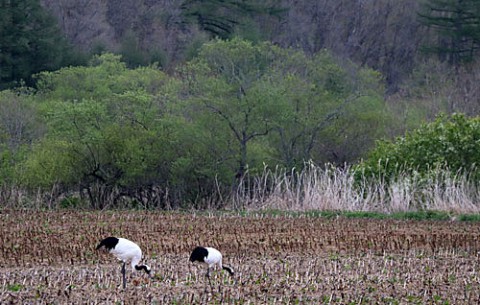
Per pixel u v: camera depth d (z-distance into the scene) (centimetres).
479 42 18888
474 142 8869
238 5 19150
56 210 8531
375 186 8612
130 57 18100
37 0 16462
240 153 9600
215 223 7294
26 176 9062
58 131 9344
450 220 7819
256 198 9050
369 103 11119
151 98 9675
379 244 6169
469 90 15650
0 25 15588
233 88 9819
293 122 10112
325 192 8550
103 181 9369
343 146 10988
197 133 9381
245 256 5494
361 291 4381
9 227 6819
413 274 4912
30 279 4509
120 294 4128
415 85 17800
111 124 9319
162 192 9531
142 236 6303
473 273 5009
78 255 5322
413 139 9194
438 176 8544
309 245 6062
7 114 11181
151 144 9338
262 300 4078
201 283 4481
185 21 19775
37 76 16012
